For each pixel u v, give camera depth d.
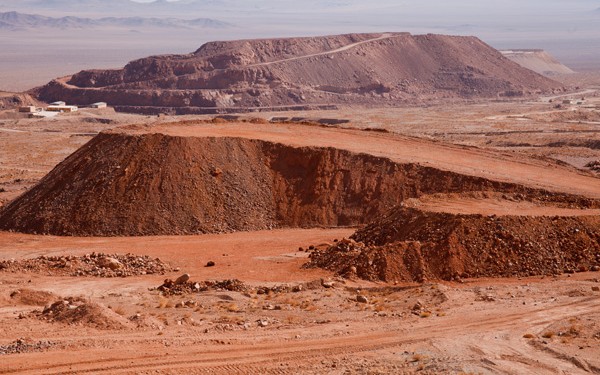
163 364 29.12
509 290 43.50
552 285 44.34
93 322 34.88
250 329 35.09
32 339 31.78
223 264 57.50
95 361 29.12
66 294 47.50
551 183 66.94
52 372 27.78
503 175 69.44
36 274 54.00
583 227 50.62
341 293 44.38
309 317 38.00
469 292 43.19
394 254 49.16
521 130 174.50
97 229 68.75
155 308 41.22
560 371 28.88
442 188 68.62
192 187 71.31
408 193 69.62
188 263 58.44
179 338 32.72
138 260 57.25
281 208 71.56
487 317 36.97
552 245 49.56
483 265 48.50
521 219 50.94
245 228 69.44
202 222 69.25
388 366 29.23
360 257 49.94
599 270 47.75
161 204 70.06
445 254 48.84
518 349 31.55
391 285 47.03
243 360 30.00
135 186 71.31
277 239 65.25
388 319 37.16
